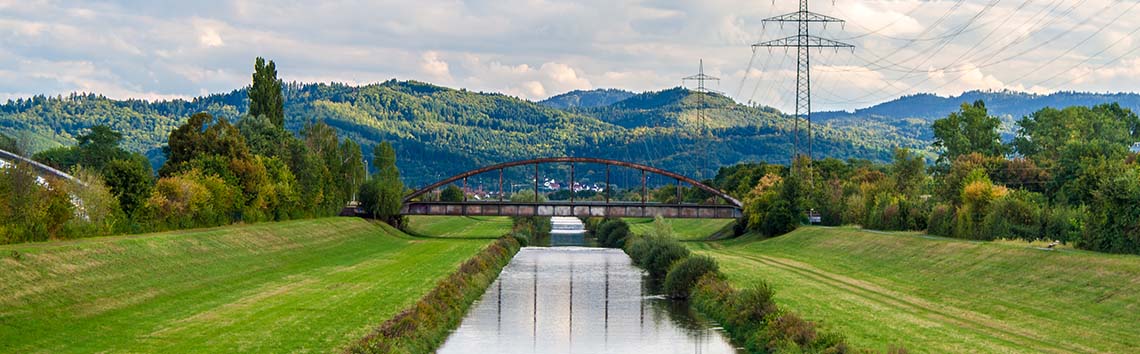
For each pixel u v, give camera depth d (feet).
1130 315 227.61
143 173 396.16
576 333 268.41
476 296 342.85
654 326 280.10
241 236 422.41
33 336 199.93
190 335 212.64
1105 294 248.93
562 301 337.72
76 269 264.52
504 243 569.23
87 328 214.48
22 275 237.25
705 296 312.50
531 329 274.36
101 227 347.56
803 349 208.54
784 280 354.33
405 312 250.78
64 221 322.14
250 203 513.45
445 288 305.32
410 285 328.29
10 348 187.93
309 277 354.95
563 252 603.67
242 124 600.39
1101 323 228.43
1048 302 259.80
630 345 249.96
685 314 304.91
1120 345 204.33
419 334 234.58
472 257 458.91
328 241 516.32
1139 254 288.92
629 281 409.28
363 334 222.89
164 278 295.28
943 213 449.89
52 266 256.93
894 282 345.51
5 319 205.46
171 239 355.15
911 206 515.91
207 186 461.78
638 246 510.17
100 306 239.30
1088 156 512.63
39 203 310.04
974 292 294.25
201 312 248.93
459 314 294.05
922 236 438.40
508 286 386.32
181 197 422.41
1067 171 520.83
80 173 355.15
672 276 350.84
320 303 273.33
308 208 609.83
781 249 544.21
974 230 408.26
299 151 612.70
